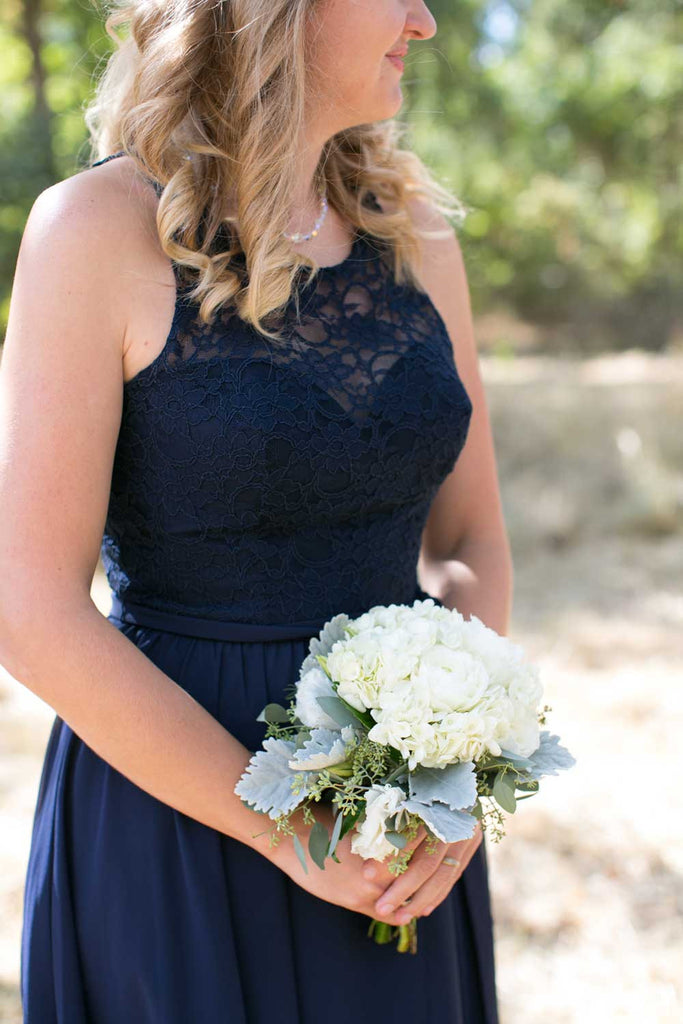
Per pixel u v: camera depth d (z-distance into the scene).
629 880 3.02
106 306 1.29
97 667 1.22
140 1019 1.38
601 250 17.20
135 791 1.40
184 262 1.33
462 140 16.48
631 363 12.30
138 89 1.41
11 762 3.65
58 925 1.42
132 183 1.38
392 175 1.69
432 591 1.75
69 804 1.45
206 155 1.41
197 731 1.28
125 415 1.36
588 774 3.59
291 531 1.43
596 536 6.24
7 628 1.22
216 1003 1.34
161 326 1.33
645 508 6.29
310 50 1.40
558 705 4.11
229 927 1.37
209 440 1.34
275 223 1.36
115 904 1.39
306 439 1.37
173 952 1.37
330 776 1.26
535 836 3.24
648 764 3.64
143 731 1.24
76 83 10.70
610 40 14.77
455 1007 1.55
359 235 1.60
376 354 1.46
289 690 1.41
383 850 1.23
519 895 2.96
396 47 1.45
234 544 1.41
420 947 1.51
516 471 7.23
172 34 1.37
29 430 1.23
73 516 1.25
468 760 1.23
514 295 17.50
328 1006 1.43
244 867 1.39
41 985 1.43
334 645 1.29
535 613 5.15
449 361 1.58
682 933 2.80
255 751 1.41
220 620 1.44
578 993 2.60
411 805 1.18
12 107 11.37
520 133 17.00
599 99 15.52
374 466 1.43
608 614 5.11
